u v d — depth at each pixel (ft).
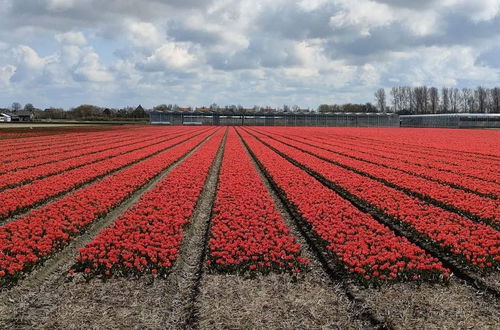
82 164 103.81
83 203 59.11
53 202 66.23
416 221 51.13
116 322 31.32
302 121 484.33
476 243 43.83
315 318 31.91
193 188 71.67
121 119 560.61
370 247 44.19
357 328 30.63
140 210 55.62
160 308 33.35
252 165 103.40
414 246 42.91
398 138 219.82
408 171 94.94
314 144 173.58
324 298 34.99
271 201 61.87
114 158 114.11
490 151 141.90
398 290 36.40
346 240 45.98
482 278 38.86
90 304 33.96
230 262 39.19
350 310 33.06
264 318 31.86
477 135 252.62
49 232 45.80
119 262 40.34
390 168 102.42
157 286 37.19
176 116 468.34
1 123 384.68
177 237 45.39
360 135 253.65
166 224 50.01
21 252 41.04
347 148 153.58
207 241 48.70
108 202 60.64
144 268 39.63
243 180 79.05
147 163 103.35
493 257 41.04
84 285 37.29
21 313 32.63
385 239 43.88
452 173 92.22
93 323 31.17
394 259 39.19
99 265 39.91
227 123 475.72
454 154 131.85
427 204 63.21
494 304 34.19
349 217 54.03
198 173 87.10
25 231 46.37
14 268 36.37
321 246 46.68
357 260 37.83
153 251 40.32
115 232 45.91
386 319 31.58
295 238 50.37
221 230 48.03
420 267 37.27
